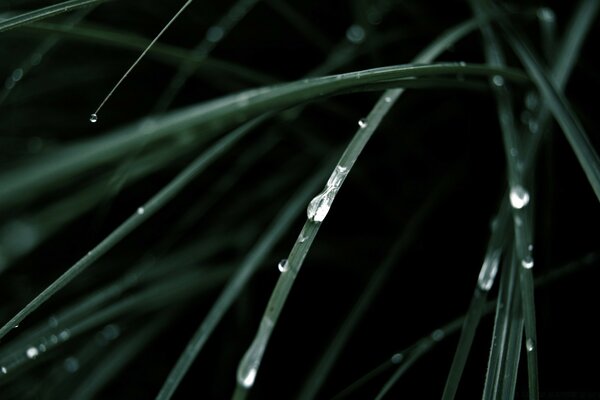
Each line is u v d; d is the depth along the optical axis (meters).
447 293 0.54
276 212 0.60
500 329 0.40
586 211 0.52
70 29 0.47
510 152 0.45
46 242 0.63
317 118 0.61
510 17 0.55
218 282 0.55
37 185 0.51
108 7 0.62
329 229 0.60
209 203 0.59
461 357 0.41
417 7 0.61
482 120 0.58
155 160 0.52
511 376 0.39
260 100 0.43
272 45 0.64
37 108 0.66
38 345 0.48
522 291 0.40
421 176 0.60
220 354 0.59
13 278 0.62
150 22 0.63
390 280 0.56
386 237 0.58
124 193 0.64
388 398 0.51
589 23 0.51
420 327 0.53
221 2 0.63
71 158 0.51
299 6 0.63
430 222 0.57
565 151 0.53
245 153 0.61
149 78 0.65
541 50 0.58
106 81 0.65
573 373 0.49
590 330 0.50
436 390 0.50
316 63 0.64
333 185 0.39
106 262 0.62
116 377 0.59
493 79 0.48
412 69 0.41
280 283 0.37
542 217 0.52
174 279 0.52
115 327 0.54
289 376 0.56
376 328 0.54
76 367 0.52
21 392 0.55
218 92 0.64
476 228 0.56
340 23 0.64
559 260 0.51
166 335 0.61
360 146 0.40
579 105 0.55
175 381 0.43
